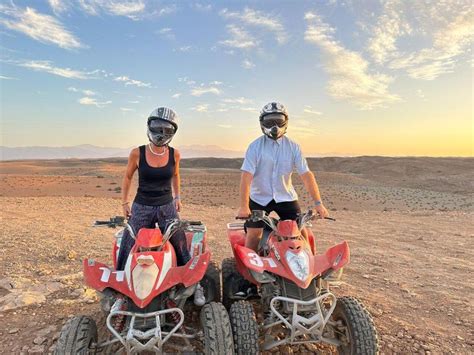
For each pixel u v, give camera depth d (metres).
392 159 149.62
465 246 9.88
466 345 4.95
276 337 4.86
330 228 12.56
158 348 3.94
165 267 4.31
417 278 7.43
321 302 4.47
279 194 5.43
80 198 21.19
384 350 4.81
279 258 4.48
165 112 5.11
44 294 6.31
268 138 5.35
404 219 14.44
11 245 9.46
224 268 5.69
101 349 4.21
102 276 4.27
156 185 5.37
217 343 3.81
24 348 4.76
